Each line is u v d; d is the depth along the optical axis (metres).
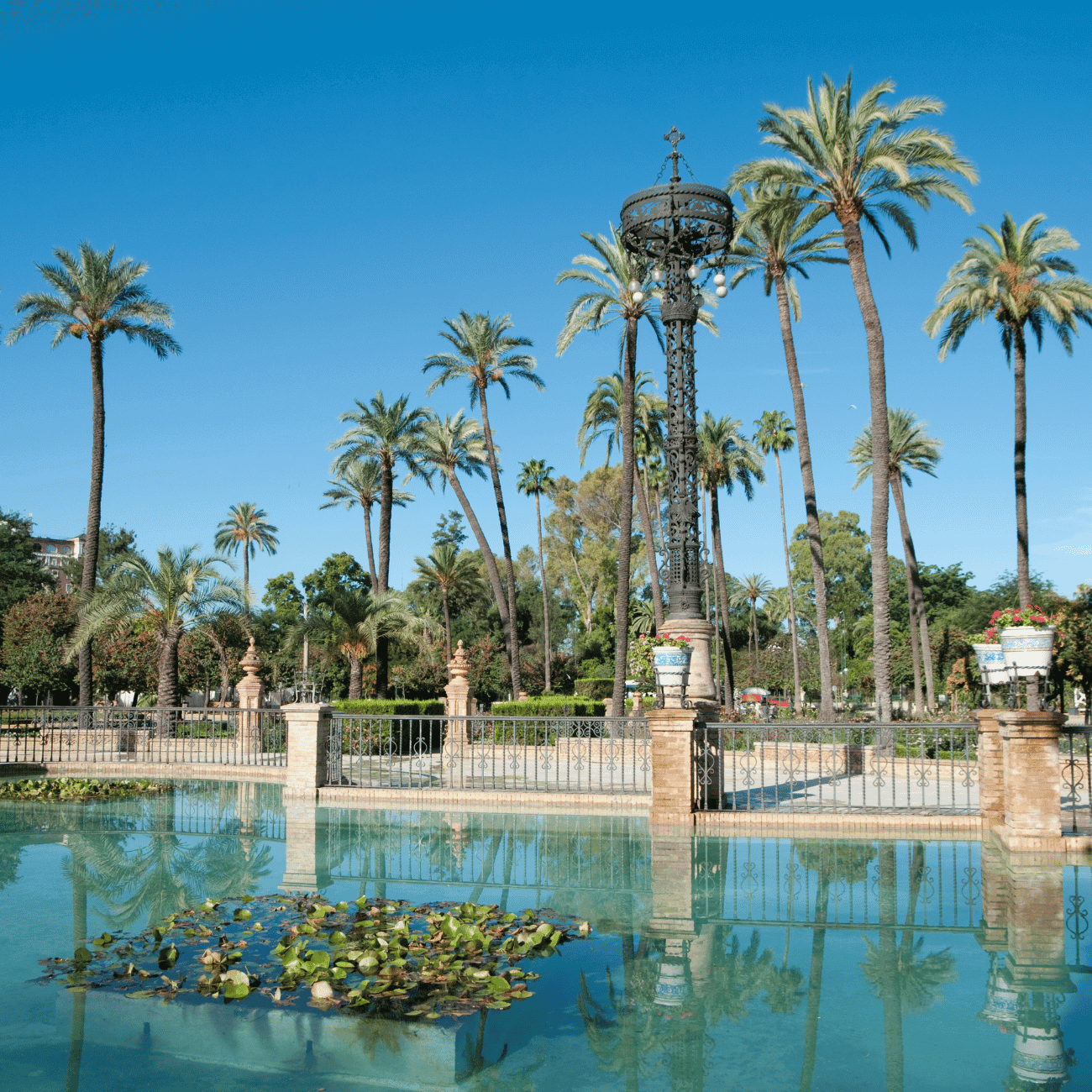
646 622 52.56
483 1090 3.64
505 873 8.16
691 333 13.13
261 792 14.40
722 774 11.55
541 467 53.28
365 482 41.41
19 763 17.64
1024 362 25.84
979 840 9.91
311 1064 3.90
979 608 41.00
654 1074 3.85
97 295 25.50
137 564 23.86
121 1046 4.09
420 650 45.69
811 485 24.48
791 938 6.02
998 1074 3.83
